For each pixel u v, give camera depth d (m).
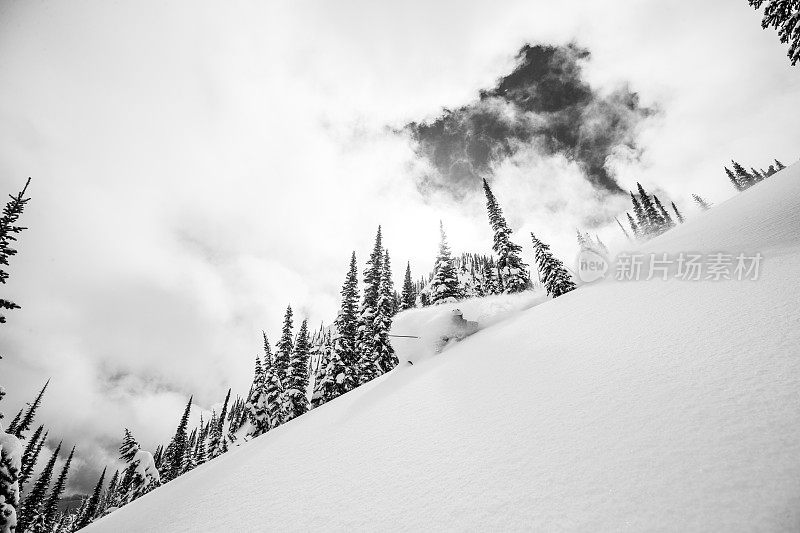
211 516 5.66
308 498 4.82
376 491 4.28
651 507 2.50
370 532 3.48
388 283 33.41
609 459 3.17
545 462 3.51
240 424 55.22
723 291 6.49
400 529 3.34
